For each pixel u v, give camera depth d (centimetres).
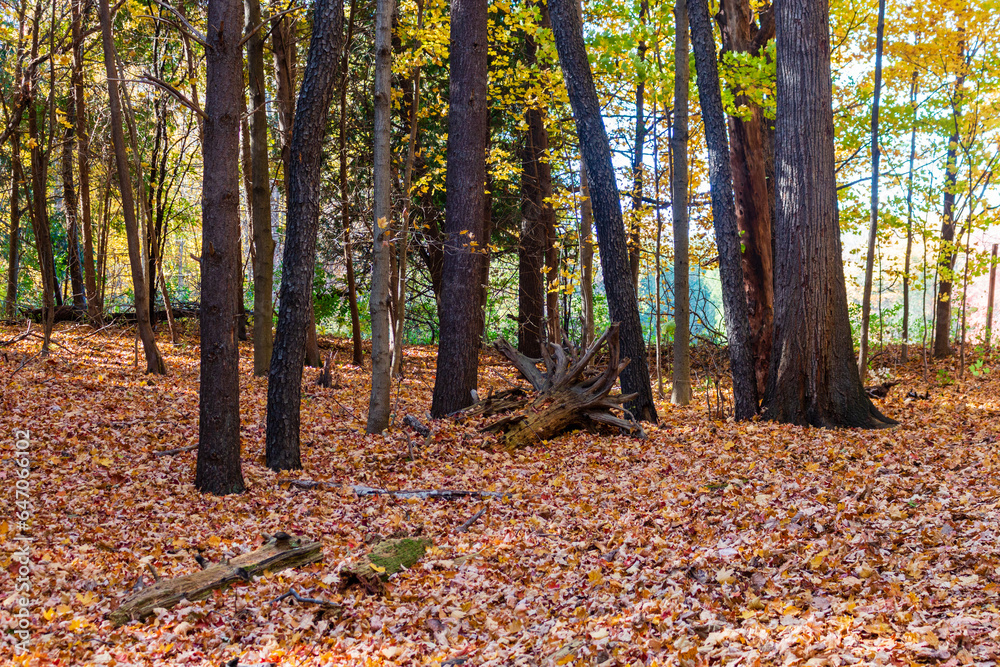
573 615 458
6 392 1012
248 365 1553
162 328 1998
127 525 622
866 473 700
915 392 1320
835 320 1004
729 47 1392
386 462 869
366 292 2181
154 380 1250
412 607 494
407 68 1405
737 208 1373
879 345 2075
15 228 1791
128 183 1279
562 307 2281
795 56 1001
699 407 1275
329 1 789
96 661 409
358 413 1142
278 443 823
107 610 472
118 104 1241
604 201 1134
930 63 1581
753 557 488
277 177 1928
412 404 1285
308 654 432
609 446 949
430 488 776
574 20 1145
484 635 452
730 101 1283
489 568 554
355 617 479
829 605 401
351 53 1883
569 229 1798
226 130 706
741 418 1092
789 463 781
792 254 1010
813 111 996
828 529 520
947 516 520
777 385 1030
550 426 995
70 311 1972
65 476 723
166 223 2059
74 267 2086
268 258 1416
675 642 383
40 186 1377
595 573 511
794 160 1005
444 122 2011
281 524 653
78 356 1421
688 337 1341
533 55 1783
